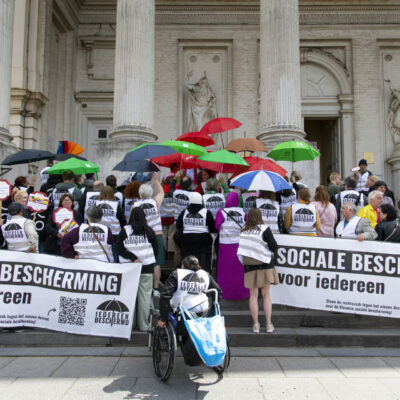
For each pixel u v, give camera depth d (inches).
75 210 291.1
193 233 258.7
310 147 311.7
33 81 589.6
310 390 176.2
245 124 706.2
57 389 176.7
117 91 437.7
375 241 248.2
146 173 338.6
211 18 721.0
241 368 200.5
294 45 438.0
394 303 244.2
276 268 259.0
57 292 234.4
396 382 184.5
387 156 701.9
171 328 180.7
